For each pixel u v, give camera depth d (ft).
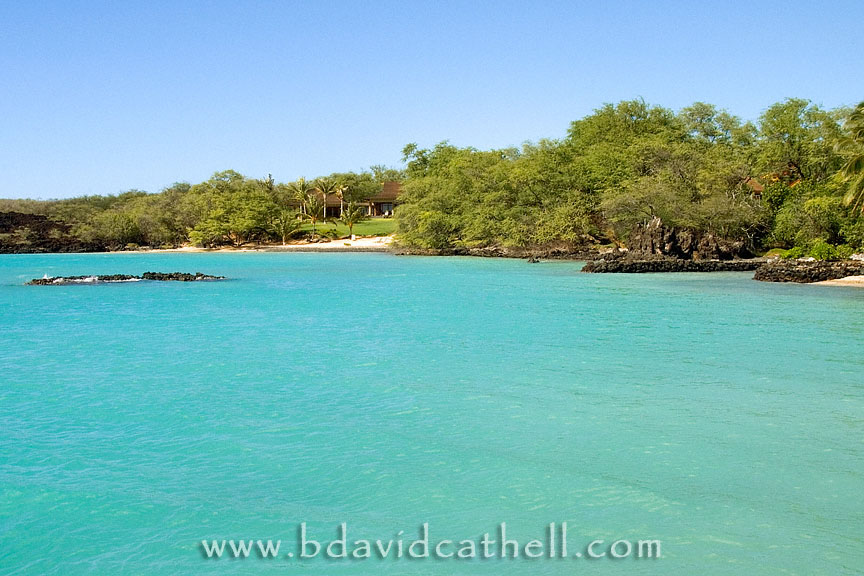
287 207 513.04
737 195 258.98
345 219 467.11
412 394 69.00
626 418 60.49
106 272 263.70
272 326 116.06
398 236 371.97
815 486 45.75
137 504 43.50
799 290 164.66
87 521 41.32
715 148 304.71
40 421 60.39
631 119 371.56
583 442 54.39
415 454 51.80
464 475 47.83
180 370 81.00
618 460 50.44
